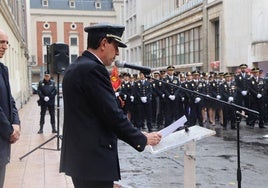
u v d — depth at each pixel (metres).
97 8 78.44
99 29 3.29
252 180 7.43
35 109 26.58
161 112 16.84
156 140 3.46
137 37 57.03
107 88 3.19
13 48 24.22
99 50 3.32
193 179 4.61
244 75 16.38
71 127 3.23
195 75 16.81
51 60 10.62
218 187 6.99
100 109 3.15
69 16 76.94
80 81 3.15
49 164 8.50
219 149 10.70
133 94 16.53
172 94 16.14
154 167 8.72
